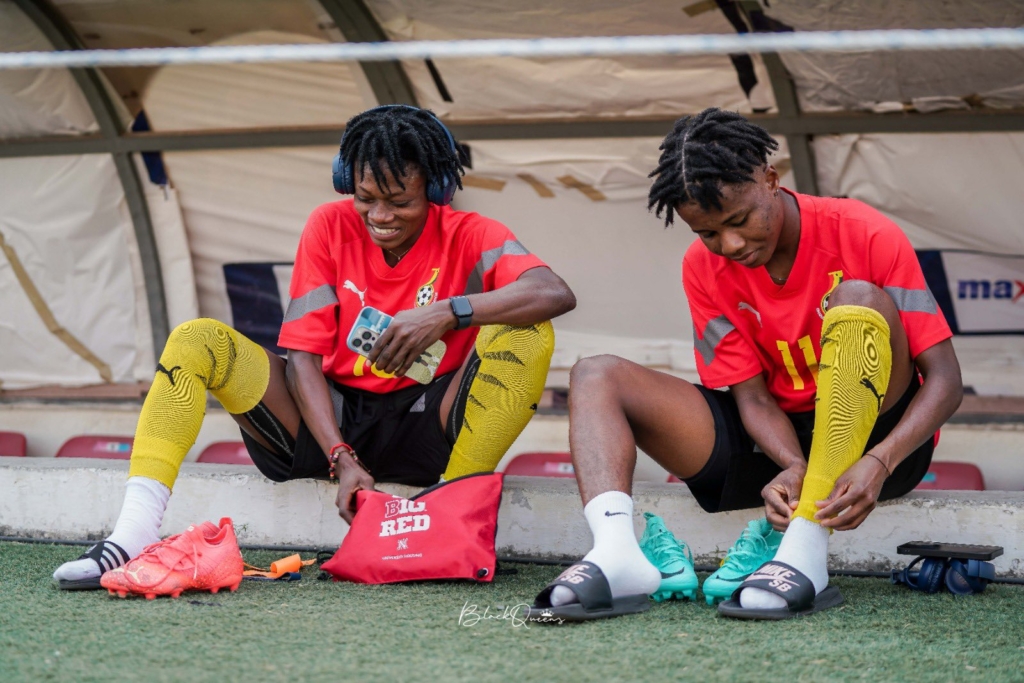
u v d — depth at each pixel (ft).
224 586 12.48
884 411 12.79
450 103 29.96
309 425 14.29
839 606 12.09
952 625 11.18
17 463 17.63
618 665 9.21
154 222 33.83
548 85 28.78
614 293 32.78
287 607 11.66
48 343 36.37
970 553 12.96
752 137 12.03
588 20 26.45
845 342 11.34
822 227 13.15
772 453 12.81
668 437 13.07
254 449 15.26
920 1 23.73
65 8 28.17
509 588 13.11
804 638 10.38
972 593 13.06
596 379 12.27
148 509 12.98
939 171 28.25
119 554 12.52
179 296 34.71
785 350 13.53
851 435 11.43
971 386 31.32
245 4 27.35
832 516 11.44
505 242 14.60
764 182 12.18
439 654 9.55
